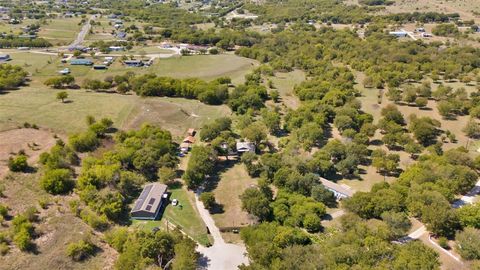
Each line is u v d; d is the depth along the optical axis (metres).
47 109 196.12
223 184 142.75
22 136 164.62
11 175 132.62
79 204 122.31
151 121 188.75
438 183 126.75
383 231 103.12
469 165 141.75
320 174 145.62
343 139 172.38
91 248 103.50
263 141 173.00
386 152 161.12
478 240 101.19
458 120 191.38
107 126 176.25
